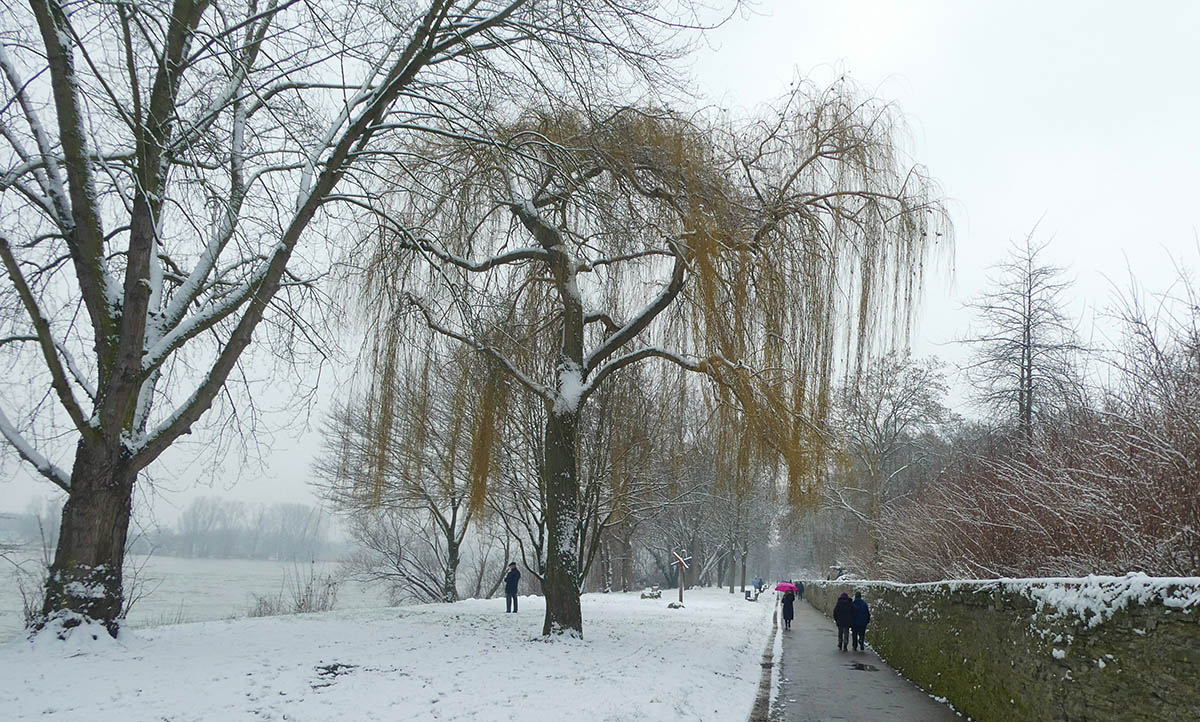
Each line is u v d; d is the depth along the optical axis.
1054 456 11.07
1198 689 4.71
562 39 12.02
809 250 13.90
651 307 14.72
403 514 30.48
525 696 8.38
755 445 13.86
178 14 10.84
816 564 63.88
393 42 11.39
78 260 10.38
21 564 14.27
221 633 12.90
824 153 14.48
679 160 13.02
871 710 10.12
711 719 8.59
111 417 9.98
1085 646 6.28
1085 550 9.47
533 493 24.36
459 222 14.24
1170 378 8.48
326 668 9.45
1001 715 8.27
